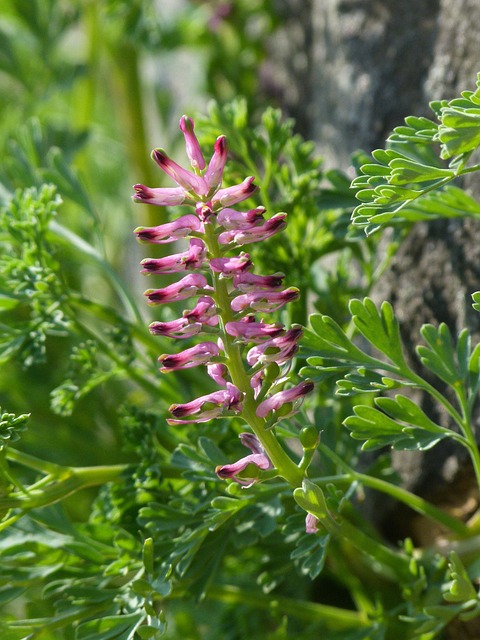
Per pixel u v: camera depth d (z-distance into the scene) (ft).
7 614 1.22
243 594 1.07
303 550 0.93
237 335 0.85
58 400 1.08
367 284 1.12
